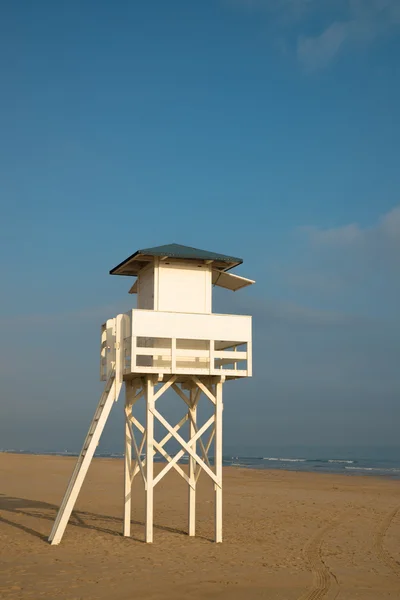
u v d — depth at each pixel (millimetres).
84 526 21016
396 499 32000
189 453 18062
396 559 17250
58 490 33156
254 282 20531
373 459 116000
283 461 101000
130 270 20656
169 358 18750
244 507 27031
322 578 14578
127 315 18281
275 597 12773
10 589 12719
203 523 22094
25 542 17891
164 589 13008
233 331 18109
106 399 18547
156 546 17453
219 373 17844
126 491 19172
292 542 19062
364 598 12961
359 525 23031
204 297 18875
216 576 14258
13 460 53250
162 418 17844
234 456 129250
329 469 74188
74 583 13266
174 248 18891
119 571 14414
